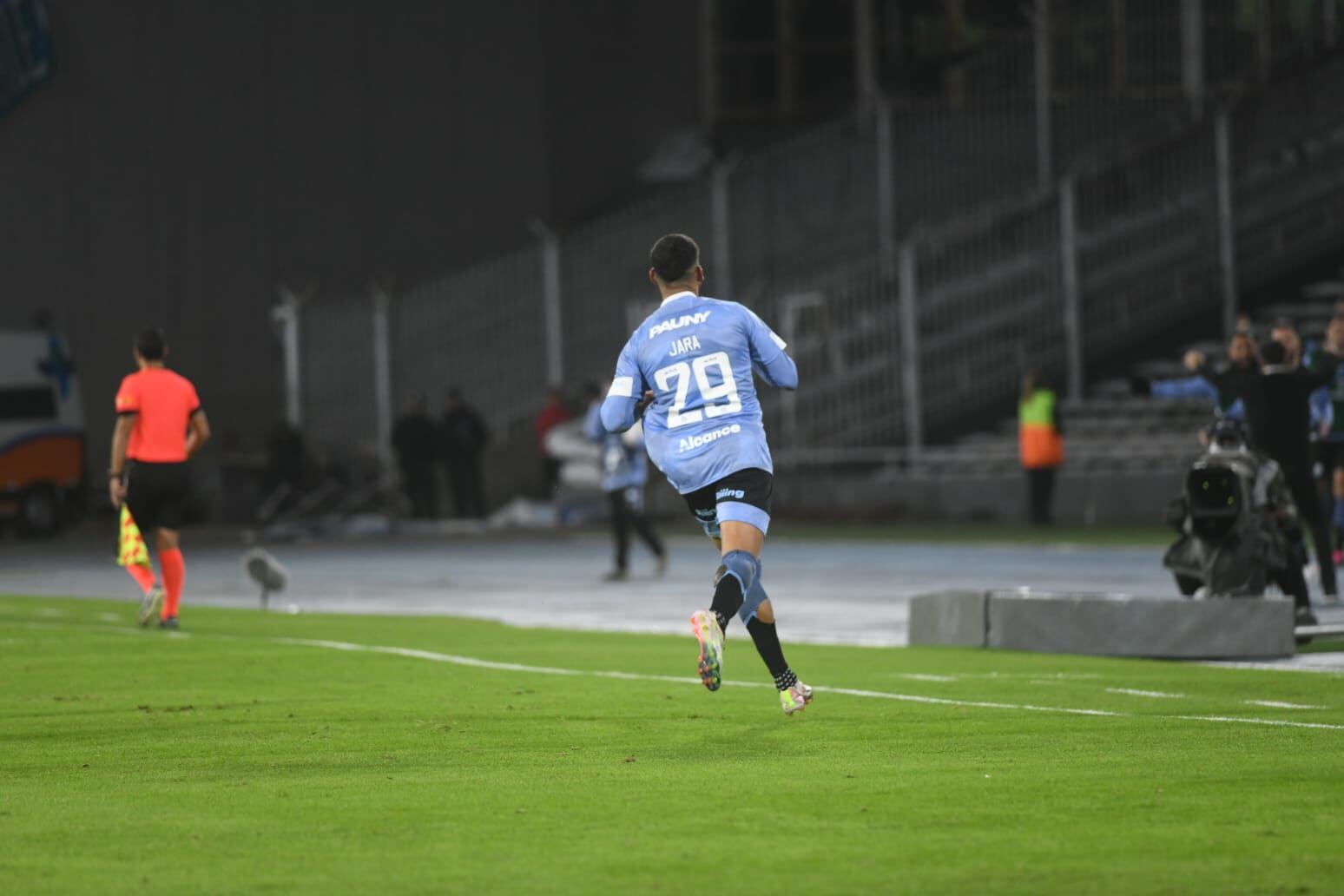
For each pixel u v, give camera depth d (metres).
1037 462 99.12
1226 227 112.25
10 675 41.06
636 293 126.94
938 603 47.06
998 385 116.06
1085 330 116.50
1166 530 93.31
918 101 132.38
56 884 20.30
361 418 126.25
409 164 152.25
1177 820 23.22
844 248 124.38
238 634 51.66
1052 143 124.94
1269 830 22.55
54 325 140.25
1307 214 120.75
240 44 147.38
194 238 145.38
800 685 31.55
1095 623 43.88
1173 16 126.81
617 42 160.12
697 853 21.55
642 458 75.44
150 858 21.61
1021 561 77.25
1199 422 109.38
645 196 156.25
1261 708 34.12
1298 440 51.94
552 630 52.94
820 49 161.00
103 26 142.75
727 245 121.06
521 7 154.75
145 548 53.12
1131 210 117.88
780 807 24.36
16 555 100.81
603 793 25.59
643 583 73.06
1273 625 42.66
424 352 128.25
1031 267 114.69
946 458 110.31
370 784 26.52
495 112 154.50
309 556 96.19
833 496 114.69
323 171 149.75
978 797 24.94
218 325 145.75
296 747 30.16
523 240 154.75
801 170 126.75
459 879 20.39
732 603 29.11
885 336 115.75
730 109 161.88
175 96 145.12
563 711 34.16
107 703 35.94
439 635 51.28
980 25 153.75
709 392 30.64
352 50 151.00
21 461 112.69
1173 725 31.72
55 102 140.75
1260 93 121.69
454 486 120.25
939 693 36.69
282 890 19.95
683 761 28.28
